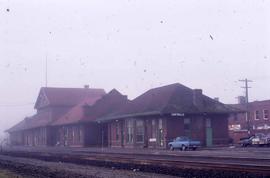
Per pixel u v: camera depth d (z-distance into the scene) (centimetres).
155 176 2577
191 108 6191
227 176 2269
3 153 6347
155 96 6725
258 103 8575
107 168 3281
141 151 5225
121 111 7225
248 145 6150
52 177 2789
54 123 9338
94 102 8306
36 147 9119
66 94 10069
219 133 6388
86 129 8106
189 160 3080
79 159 4044
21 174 3059
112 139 7525
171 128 6069
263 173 2148
